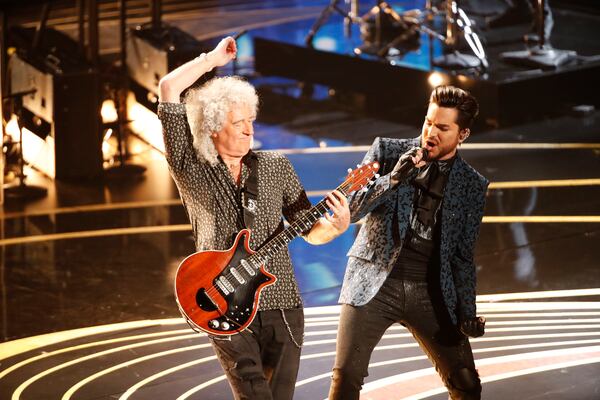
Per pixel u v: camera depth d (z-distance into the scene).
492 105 39.59
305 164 35.66
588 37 46.47
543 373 19.11
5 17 33.38
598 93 41.56
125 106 37.66
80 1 36.75
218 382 19.33
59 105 35.09
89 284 25.59
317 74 44.97
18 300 24.56
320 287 24.95
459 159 14.77
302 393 18.75
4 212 32.16
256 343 13.89
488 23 46.88
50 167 35.59
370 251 14.70
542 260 26.16
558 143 37.31
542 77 40.16
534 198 31.33
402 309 14.68
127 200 33.19
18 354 21.08
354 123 40.84
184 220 31.02
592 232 28.14
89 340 21.81
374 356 20.28
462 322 14.56
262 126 40.62
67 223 30.91
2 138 33.34
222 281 13.52
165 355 20.81
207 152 13.56
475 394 14.86
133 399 18.62
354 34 47.75
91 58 36.50
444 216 14.51
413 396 18.34
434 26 46.22
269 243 13.76
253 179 13.89
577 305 22.98
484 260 26.31
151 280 25.80
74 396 18.84
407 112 41.72
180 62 37.56
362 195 14.26
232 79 13.77
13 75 35.97
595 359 19.72
